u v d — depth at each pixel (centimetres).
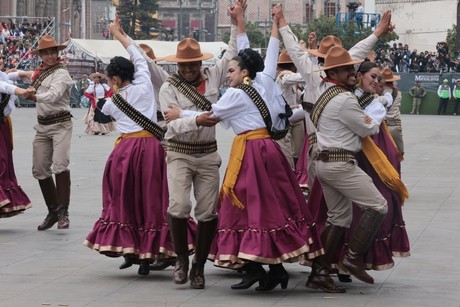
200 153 1161
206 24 13975
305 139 1728
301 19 11331
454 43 7931
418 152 3114
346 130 1112
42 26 6956
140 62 1254
